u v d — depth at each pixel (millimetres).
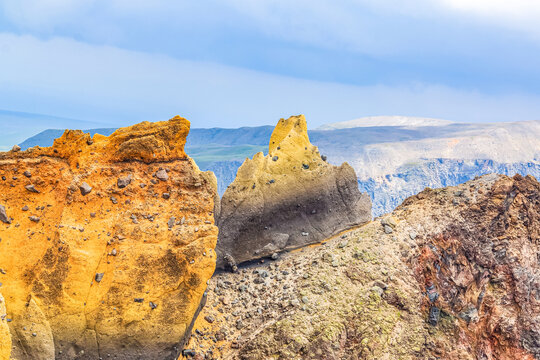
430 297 17234
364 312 15930
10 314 12008
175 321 13133
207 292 17062
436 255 18203
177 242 13594
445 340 16453
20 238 12734
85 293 12664
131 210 13711
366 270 17156
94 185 13641
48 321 12227
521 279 18281
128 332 12766
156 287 13188
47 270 12508
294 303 15875
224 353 14930
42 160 13500
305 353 14609
